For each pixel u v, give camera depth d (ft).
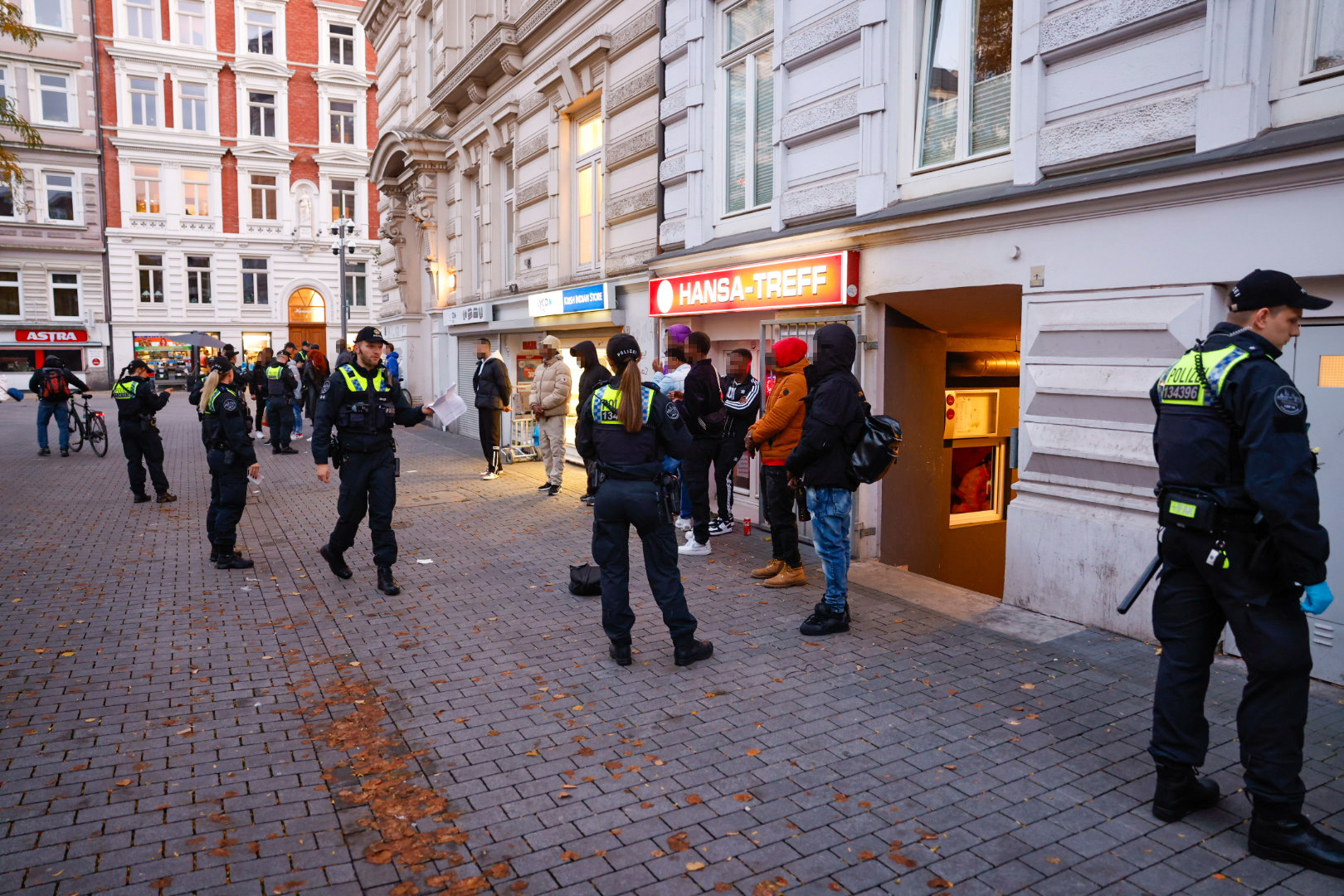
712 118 29.37
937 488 26.18
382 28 73.05
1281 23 14.35
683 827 10.53
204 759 12.27
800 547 25.58
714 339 30.42
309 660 16.28
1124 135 16.56
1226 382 9.68
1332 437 14.01
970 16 20.85
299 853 9.97
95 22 111.55
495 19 48.44
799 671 15.55
